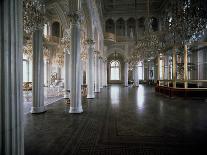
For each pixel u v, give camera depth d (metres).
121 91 17.59
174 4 7.97
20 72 2.42
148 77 34.53
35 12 4.77
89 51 11.95
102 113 6.95
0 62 2.14
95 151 3.32
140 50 14.31
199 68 16.31
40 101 7.11
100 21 20.06
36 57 7.06
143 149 3.41
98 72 16.62
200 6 7.26
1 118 2.12
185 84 11.83
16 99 2.30
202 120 5.71
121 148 3.46
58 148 3.46
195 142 3.76
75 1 7.42
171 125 5.10
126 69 27.02
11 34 2.25
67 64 12.52
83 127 4.95
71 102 7.09
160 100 10.86
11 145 2.20
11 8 2.26
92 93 12.09
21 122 2.41
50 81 23.89
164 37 13.92
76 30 7.42
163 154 3.18
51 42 22.62
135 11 25.59
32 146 3.56
